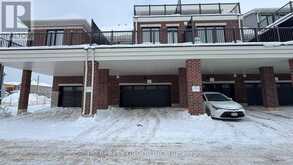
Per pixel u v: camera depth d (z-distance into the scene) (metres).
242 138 7.03
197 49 11.35
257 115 11.88
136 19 17.44
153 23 17.31
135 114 13.12
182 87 14.19
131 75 18.20
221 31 16.52
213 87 17.75
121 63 12.78
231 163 4.67
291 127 8.60
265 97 13.95
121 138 7.12
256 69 15.40
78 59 11.55
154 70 15.78
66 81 18.64
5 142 6.59
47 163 4.69
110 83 18.17
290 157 5.06
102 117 11.74
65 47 11.59
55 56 11.60
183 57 11.38
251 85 18.00
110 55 11.49
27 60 11.69
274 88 13.83
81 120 10.48
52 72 16.64
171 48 11.45
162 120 10.73
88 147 6.02
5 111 13.70
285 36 13.32
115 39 16.89
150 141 6.69
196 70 11.26
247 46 11.24
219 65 13.72
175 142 6.56
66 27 17.06
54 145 6.25
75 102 18.59
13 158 5.03
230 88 17.77
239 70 15.95
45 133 7.96
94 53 11.54
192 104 11.06
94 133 7.94
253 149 5.77
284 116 11.39
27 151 5.62
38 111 15.26
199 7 18.28
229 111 10.16
